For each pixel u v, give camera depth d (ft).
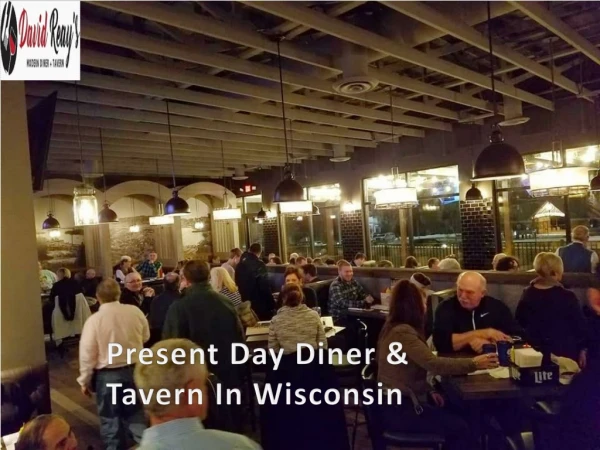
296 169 37.63
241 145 26.96
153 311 13.60
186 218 43.32
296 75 14.38
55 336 20.76
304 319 11.07
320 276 22.63
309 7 10.73
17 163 7.99
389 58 15.07
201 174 38.81
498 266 15.47
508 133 25.58
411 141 29.89
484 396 7.11
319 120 21.29
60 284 20.89
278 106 19.12
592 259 15.83
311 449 7.05
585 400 5.89
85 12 11.03
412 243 31.35
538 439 7.14
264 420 7.17
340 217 34.83
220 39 11.69
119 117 18.06
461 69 14.84
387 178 31.32
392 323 8.60
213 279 14.33
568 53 14.93
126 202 40.98
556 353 9.69
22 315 7.91
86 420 13.32
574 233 16.48
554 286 10.18
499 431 8.34
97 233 36.22
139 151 26.21
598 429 5.81
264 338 12.42
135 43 10.92
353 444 10.44
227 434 4.74
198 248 44.11
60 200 36.35
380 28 12.48
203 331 9.62
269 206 40.04
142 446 4.50
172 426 4.55
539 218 25.54
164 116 19.39
